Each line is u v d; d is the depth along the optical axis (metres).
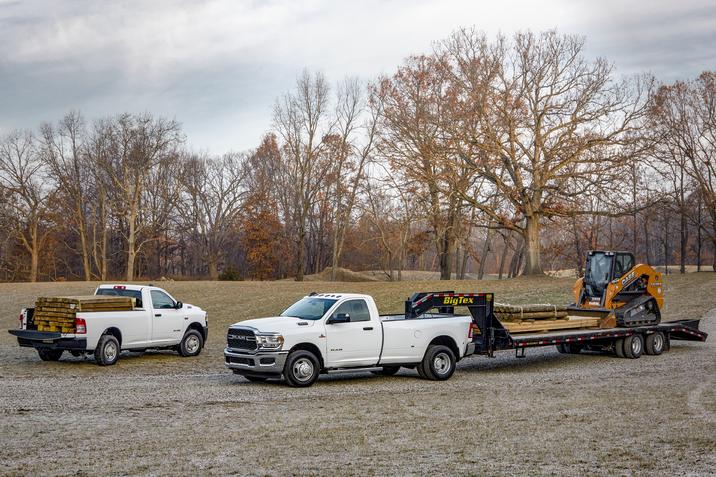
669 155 59.62
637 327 21.53
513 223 46.66
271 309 40.56
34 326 19.39
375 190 64.75
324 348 15.31
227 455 8.98
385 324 16.09
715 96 59.06
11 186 74.38
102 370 18.12
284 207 86.56
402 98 50.16
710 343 25.22
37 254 78.12
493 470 8.27
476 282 46.28
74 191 75.00
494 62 44.12
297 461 8.69
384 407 12.67
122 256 85.69
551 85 43.88
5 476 7.84
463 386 15.53
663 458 8.85
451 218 51.22
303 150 68.75
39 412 11.88
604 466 8.46
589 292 22.78
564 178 43.50
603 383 15.90
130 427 10.71
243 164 90.88
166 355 21.95
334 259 67.88
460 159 45.72
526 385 15.69
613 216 43.41
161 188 80.62
